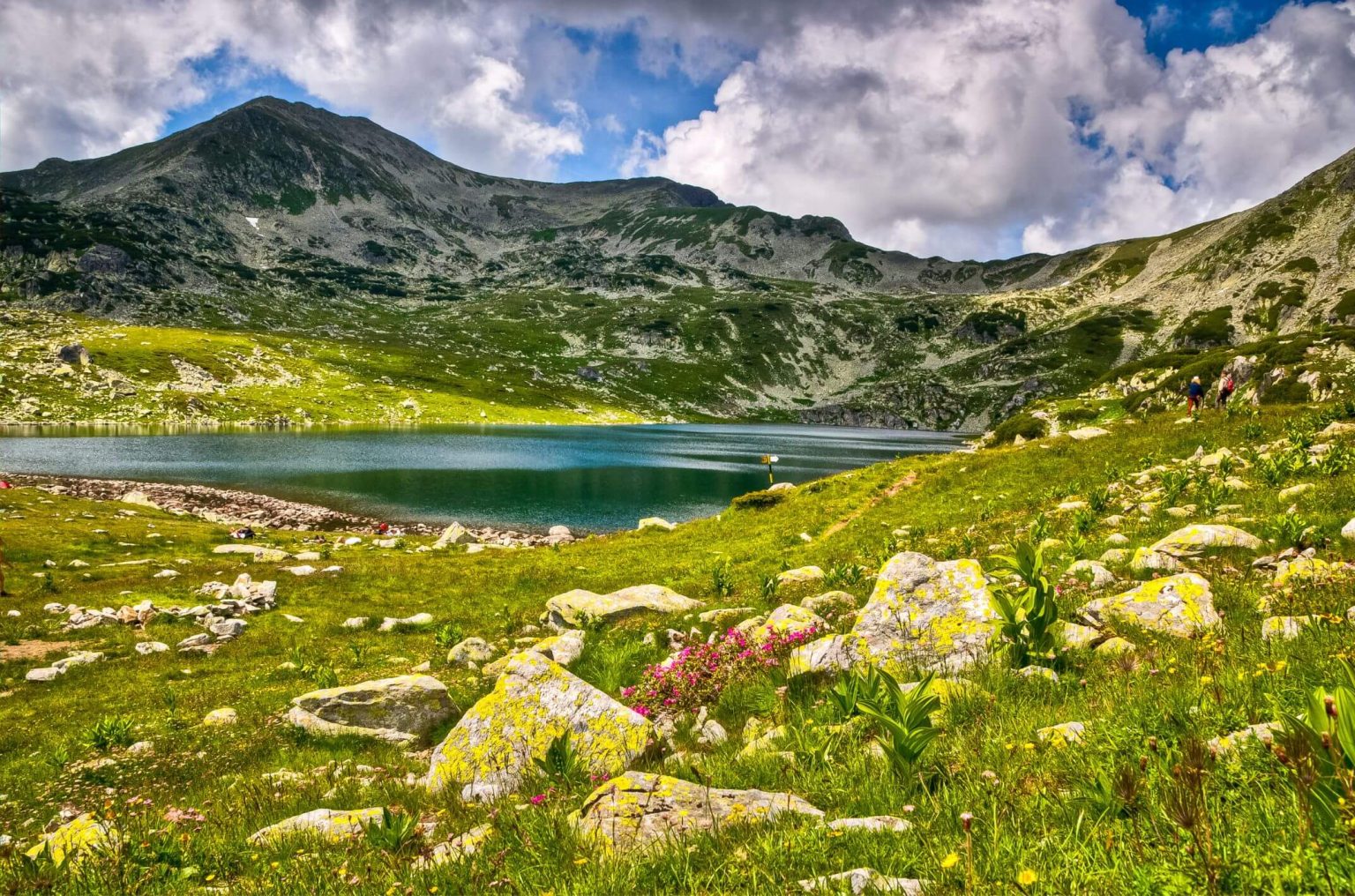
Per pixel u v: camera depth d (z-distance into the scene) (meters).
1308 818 2.64
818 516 35.25
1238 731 4.39
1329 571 9.22
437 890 4.73
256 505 70.75
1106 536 16.66
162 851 6.60
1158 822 3.33
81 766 12.70
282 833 7.17
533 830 5.24
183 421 170.25
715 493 87.81
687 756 7.96
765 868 3.90
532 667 9.37
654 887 4.02
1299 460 17.62
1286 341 82.19
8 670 20.16
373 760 11.94
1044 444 36.25
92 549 39.28
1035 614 8.14
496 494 84.31
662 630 18.38
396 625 25.45
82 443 120.25
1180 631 8.52
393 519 68.25
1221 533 12.41
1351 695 2.65
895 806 4.77
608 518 71.12
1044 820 3.82
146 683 18.92
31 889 5.99
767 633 12.03
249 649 22.73
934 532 25.73
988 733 5.74
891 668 8.85
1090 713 5.82
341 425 188.50
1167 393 84.06
